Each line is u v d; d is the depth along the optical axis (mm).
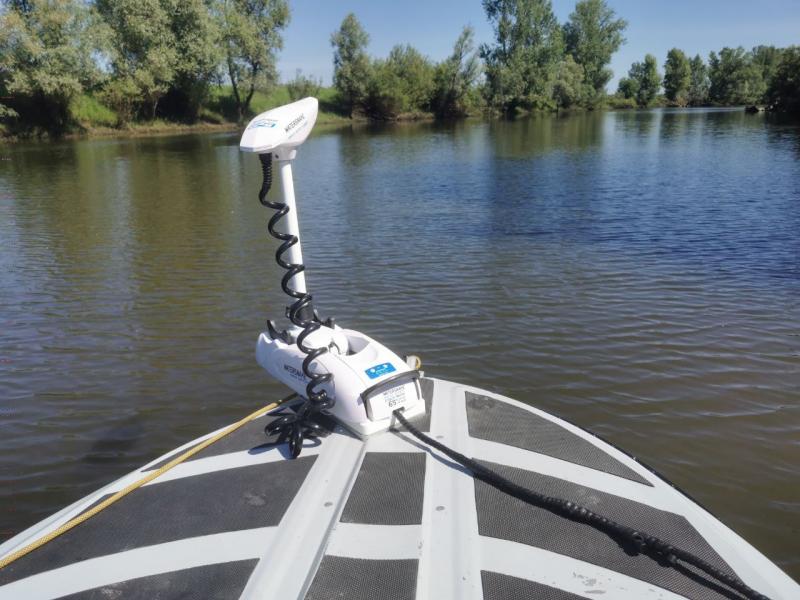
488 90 70812
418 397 2918
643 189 16797
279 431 2758
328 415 2869
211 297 8336
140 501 2385
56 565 2059
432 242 11453
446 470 2475
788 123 45531
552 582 1918
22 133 37031
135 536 2172
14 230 12734
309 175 21375
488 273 9398
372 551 2014
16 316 7684
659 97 103688
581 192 16641
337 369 2764
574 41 83062
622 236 11656
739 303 7879
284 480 2445
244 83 52250
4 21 32906
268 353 3176
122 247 11195
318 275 9414
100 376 6004
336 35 61594
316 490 2363
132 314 7723
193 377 5973
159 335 7020
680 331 6977
